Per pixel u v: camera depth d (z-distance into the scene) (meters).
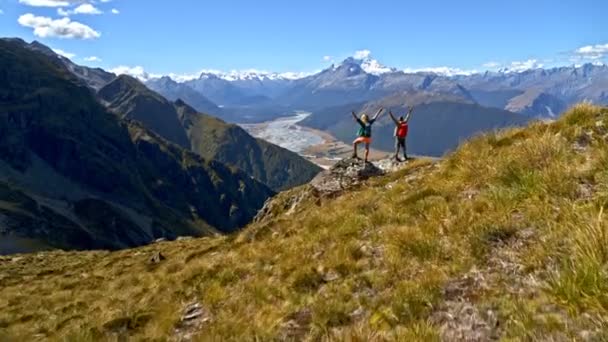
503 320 6.72
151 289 17.14
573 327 5.91
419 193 13.57
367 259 11.16
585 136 12.33
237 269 14.21
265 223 20.53
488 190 11.46
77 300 20.91
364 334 7.41
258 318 10.23
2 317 20.05
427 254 9.84
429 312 7.71
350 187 20.14
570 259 7.09
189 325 11.87
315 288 10.90
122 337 12.46
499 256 8.60
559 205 9.24
